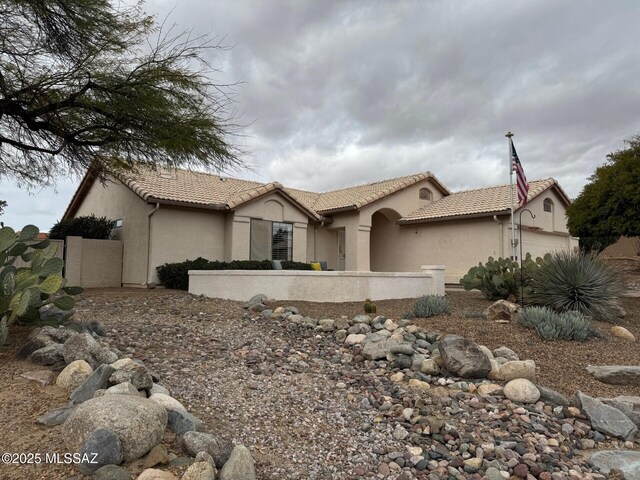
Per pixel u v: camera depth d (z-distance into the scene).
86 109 11.25
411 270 22.70
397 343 7.39
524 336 8.22
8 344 5.78
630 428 5.07
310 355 7.55
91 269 17.61
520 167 14.24
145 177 18.00
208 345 7.48
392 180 24.78
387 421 5.10
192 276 14.09
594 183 19.12
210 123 11.81
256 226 18.98
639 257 20.52
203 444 3.46
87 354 4.89
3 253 6.16
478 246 19.69
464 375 6.34
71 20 9.77
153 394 4.34
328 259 23.36
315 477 3.82
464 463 4.20
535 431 4.95
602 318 10.24
